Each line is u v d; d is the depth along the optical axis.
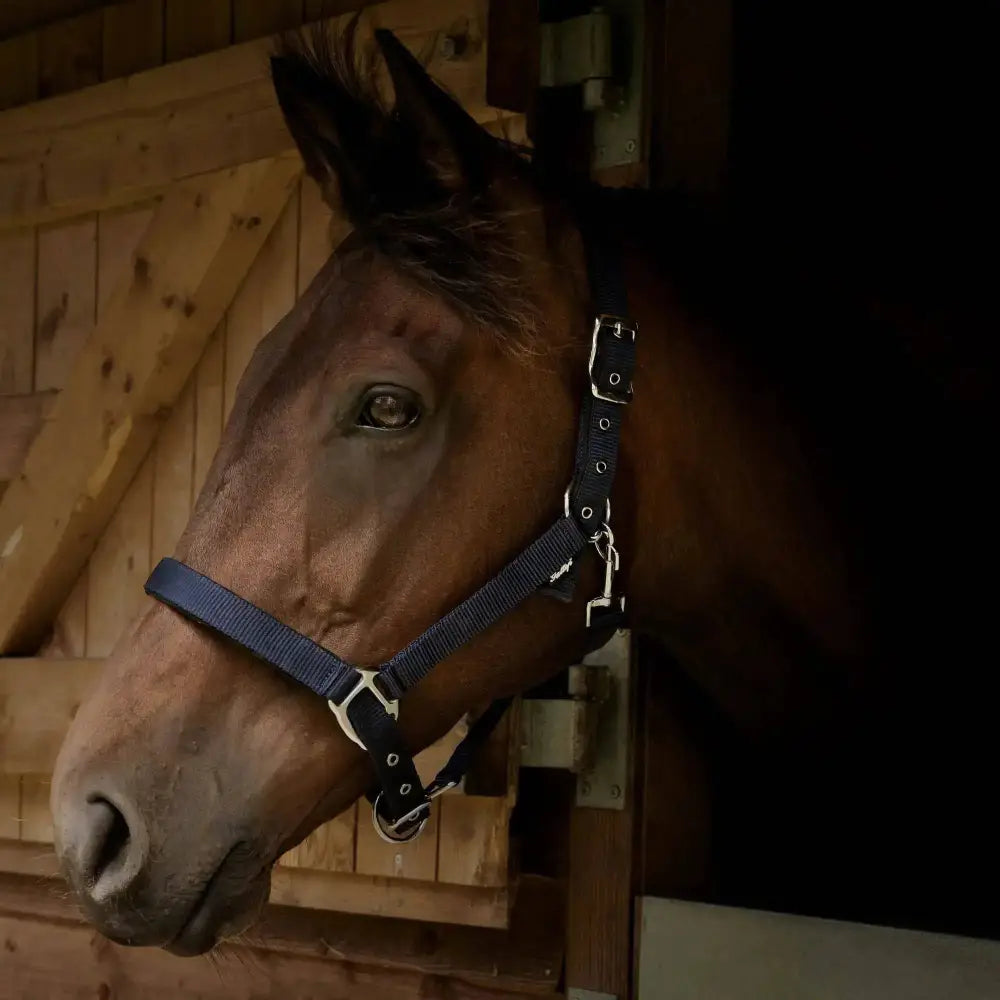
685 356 1.41
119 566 2.04
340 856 1.77
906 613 1.66
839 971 1.40
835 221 2.07
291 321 1.29
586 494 1.30
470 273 1.22
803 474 1.52
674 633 1.53
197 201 1.90
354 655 1.23
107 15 2.18
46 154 2.13
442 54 1.65
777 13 1.97
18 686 2.05
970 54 2.16
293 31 1.63
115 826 1.19
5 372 2.21
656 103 1.74
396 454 1.23
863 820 1.73
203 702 1.20
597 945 1.66
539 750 1.65
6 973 2.32
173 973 2.10
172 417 1.99
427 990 1.82
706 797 1.78
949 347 1.79
